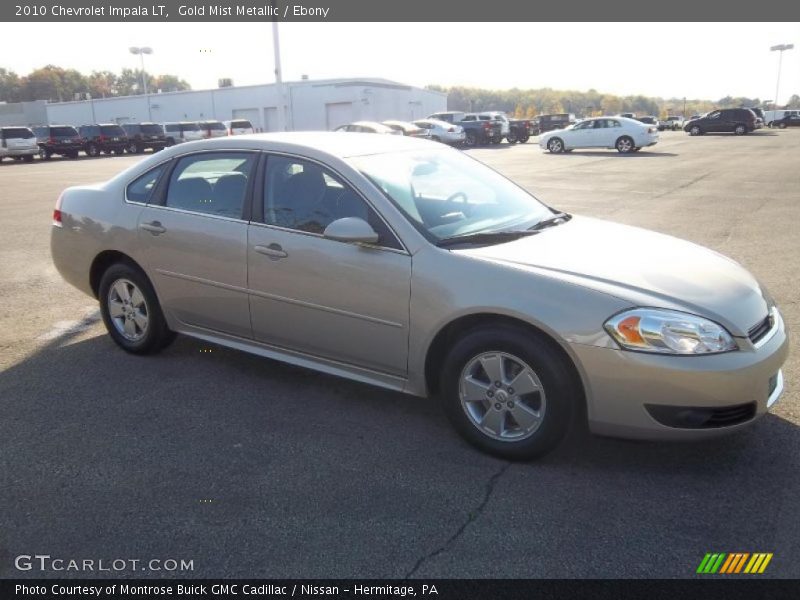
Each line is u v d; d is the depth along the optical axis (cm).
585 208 1256
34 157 3838
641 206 1269
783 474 332
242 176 432
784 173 1828
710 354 312
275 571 269
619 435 327
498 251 362
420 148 462
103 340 541
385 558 276
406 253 364
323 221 394
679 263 366
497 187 457
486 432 353
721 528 291
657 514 302
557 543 283
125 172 502
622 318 314
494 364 345
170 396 434
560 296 325
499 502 313
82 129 3806
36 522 301
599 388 319
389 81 5284
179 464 349
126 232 479
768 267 754
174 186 465
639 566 269
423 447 366
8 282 734
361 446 367
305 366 418
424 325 358
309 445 369
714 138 3903
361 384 451
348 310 384
